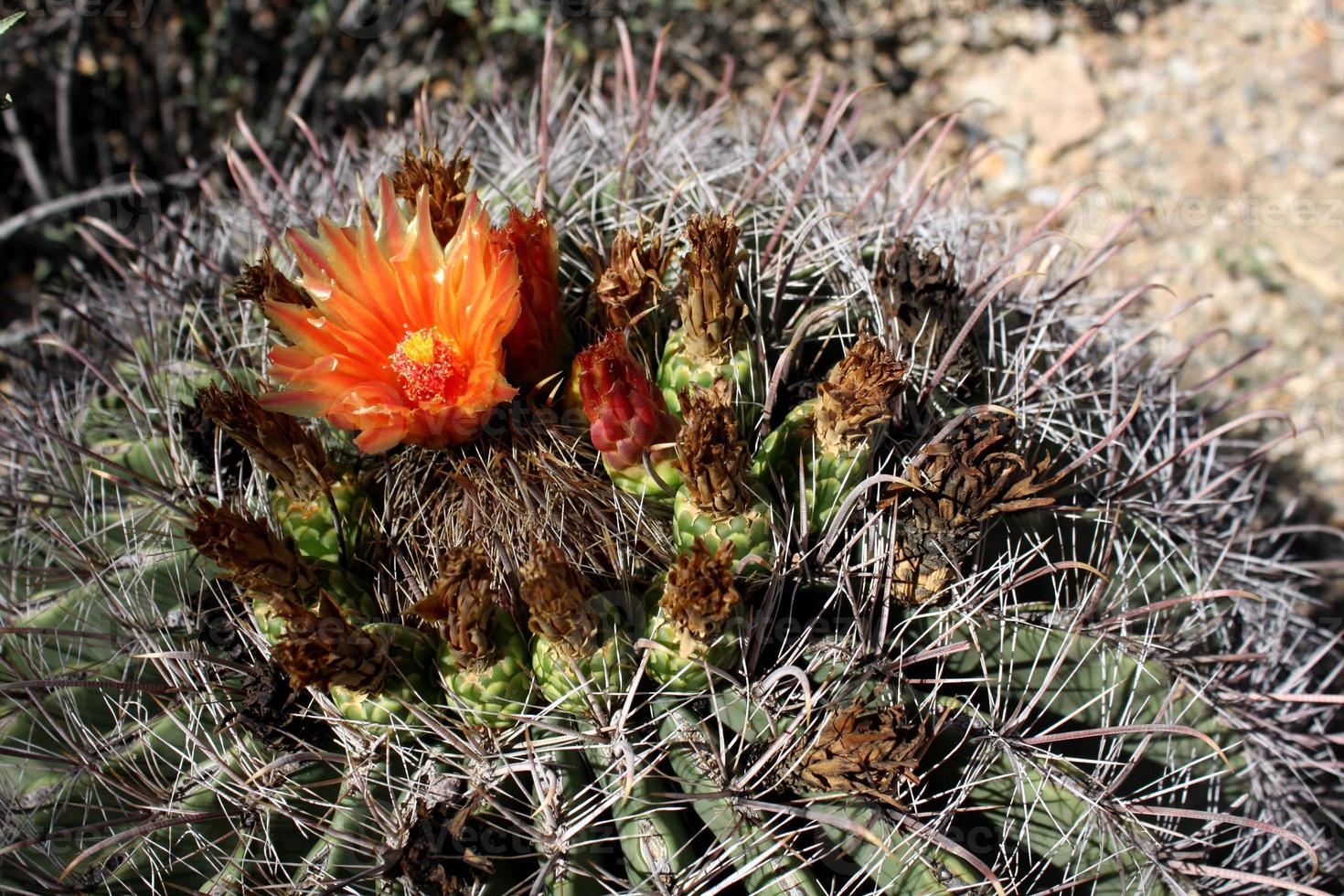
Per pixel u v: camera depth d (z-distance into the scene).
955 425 0.38
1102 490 0.43
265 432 0.37
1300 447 0.67
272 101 0.76
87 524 0.42
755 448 0.39
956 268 0.46
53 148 0.75
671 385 0.39
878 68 0.84
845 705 0.36
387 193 0.37
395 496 0.39
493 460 0.38
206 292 0.47
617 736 0.36
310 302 0.39
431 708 0.37
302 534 0.38
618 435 0.37
